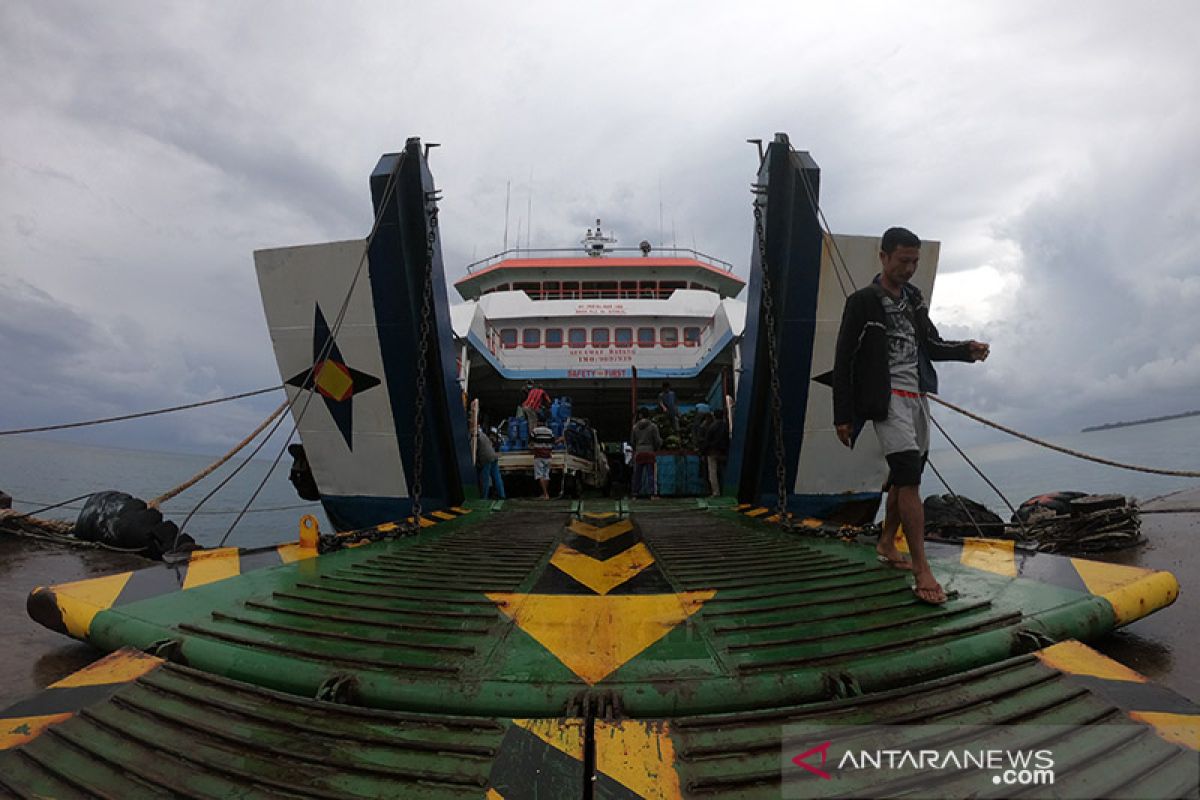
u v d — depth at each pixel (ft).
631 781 4.74
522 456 31.09
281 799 4.69
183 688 6.37
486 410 49.93
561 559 12.94
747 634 7.78
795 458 20.51
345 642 7.63
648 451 29.35
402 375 19.35
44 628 9.98
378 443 20.33
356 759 5.12
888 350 9.39
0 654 8.70
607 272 50.11
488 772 4.89
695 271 49.96
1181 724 5.40
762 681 6.34
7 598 12.11
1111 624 8.30
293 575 11.34
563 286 50.98
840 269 18.02
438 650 7.34
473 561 12.78
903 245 9.43
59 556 16.71
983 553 12.04
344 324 18.86
